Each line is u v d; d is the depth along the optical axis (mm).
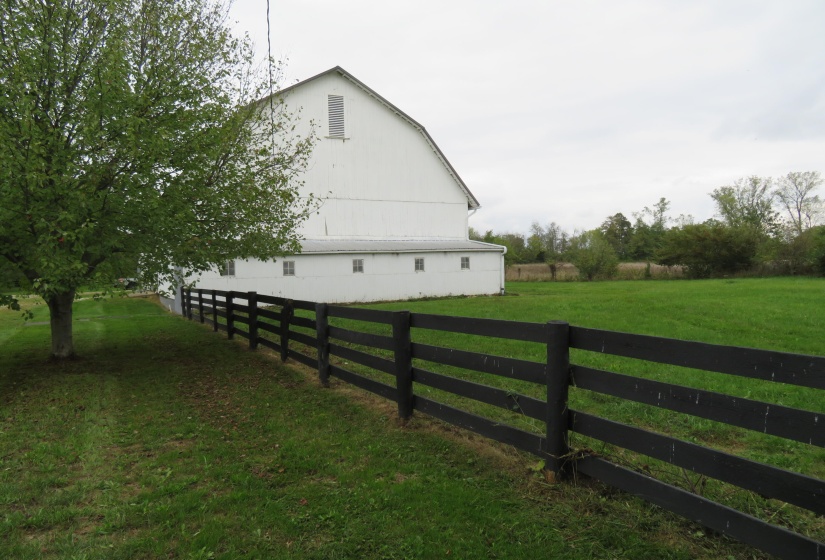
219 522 3322
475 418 4391
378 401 6117
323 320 6980
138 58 8805
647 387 3078
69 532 3246
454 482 3836
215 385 7262
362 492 3713
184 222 8156
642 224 70062
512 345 9531
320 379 7082
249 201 9281
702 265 44625
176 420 5629
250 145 11539
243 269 21609
